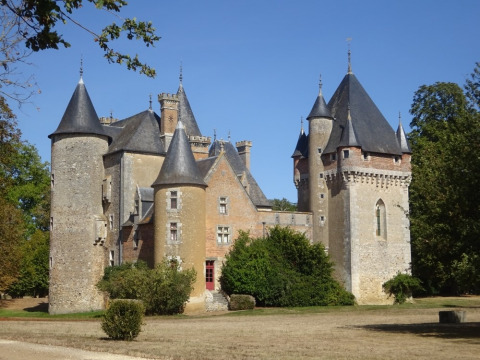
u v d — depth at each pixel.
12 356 16.69
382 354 17.70
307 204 54.06
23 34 12.71
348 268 49.41
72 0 11.96
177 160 44.56
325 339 22.41
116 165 49.88
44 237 62.38
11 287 61.19
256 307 44.91
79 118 47.47
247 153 65.56
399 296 50.31
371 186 51.12
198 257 43.75
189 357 16.75
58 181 46.78
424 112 60.72
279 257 46.34
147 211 47.94
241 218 49.03
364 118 52.59
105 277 45.47
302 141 56.28
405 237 52.25
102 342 20.62
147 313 40.16
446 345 20.14
